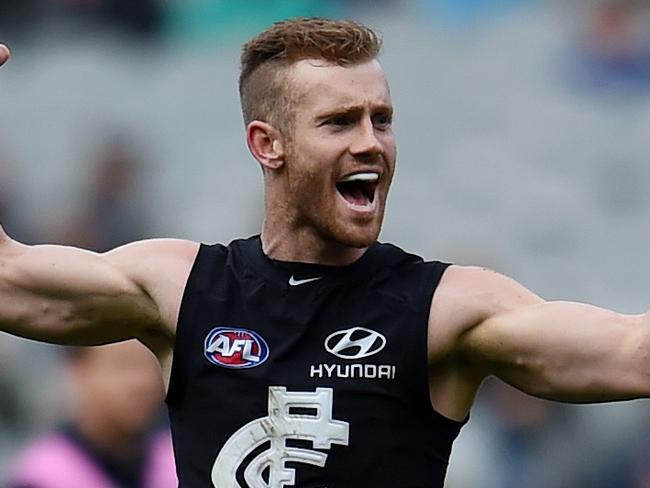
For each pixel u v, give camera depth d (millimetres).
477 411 20719
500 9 34688
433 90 32750
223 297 9891
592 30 33219
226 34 33625
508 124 31875
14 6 32625
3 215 27125
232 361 9695
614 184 30516
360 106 9609
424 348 9539
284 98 9805
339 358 9594
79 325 10148
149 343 10234
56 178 29844
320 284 9820
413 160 31125
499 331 9445
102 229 26641
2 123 31250
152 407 14539
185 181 30453
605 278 28016
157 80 32344
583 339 9227
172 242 10344
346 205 9703
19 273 10109
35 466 14211
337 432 9477
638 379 9133
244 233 25406
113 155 27797
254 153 10070
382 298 9734
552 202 29828
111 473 14391
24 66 32062
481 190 30328
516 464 20547
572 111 32094
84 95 31781
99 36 33000
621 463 21000
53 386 19750
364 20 34031
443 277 9812
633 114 31906
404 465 9508
